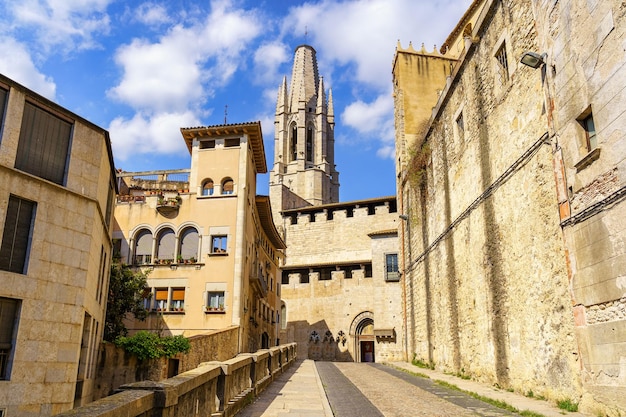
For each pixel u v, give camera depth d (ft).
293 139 398.62
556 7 42.63
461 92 71.15
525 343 48.91
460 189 71.00
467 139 67.92
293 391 55.01
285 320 198.80
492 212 58.39
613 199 34.53
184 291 99.55
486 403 45.29
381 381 69.41
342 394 53.83
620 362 33.47
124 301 91.97
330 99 412.16
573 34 39.70
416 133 117.19
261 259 138.21
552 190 43.86
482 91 62.44
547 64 44.19
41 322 51.16
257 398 48.16
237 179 103.71
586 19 37.83
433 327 86.28
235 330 93.50
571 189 40.22
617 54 34.12
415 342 101.65
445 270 78.54
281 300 201.26
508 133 53.98
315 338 189.47
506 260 54.08
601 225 35.94
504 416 37.88
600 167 36.17
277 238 155.84
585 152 38.55
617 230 34.09
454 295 73.51
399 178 120.26
